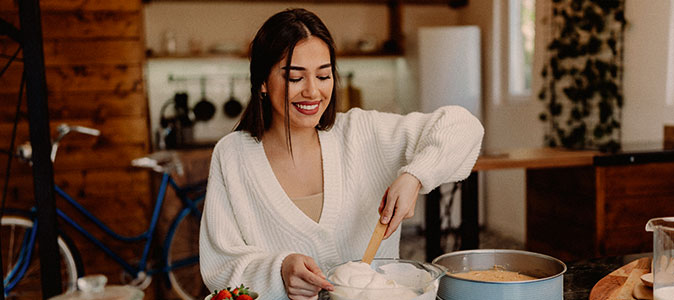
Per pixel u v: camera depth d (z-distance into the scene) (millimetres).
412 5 5199
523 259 1076
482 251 1104
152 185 3719
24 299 3377
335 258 1311
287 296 1065
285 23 1128
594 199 2680
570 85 3828
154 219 3354
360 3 5121
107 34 3551
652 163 2701
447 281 1005
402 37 4984
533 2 4395
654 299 927
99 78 3566
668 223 956
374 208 1359
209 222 1276
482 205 5043
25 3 1594
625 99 3367
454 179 1274
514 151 2949
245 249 1185
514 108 4504
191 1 4734
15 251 3461
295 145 1287
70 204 3266
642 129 3252
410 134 1327
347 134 1349
